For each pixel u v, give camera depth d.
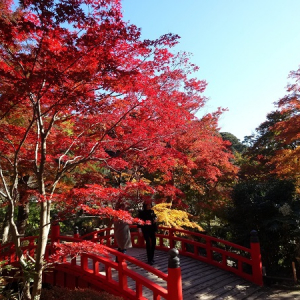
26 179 10.29
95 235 9.69
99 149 6.38
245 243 9.08
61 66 4.11
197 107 10.71
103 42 4.01
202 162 11.36
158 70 5.04
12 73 4.43
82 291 5.36
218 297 6.04
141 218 7.68
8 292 5.65
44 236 5.04
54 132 6.72
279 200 8.82
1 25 3.86
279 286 6.80
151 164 7.30
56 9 3.66
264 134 19.98
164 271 7.28
